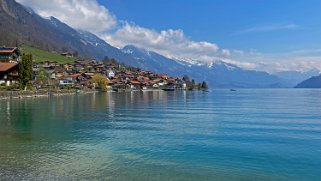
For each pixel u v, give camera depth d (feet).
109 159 99.71
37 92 422.82
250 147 118.01
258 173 88.58
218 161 98.99
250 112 251.39
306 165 95.81
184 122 185.37
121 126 165.78
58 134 140.36
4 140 126.11
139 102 362.53
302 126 171.73
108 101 368.89
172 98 474.08
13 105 280.51
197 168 91.97
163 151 110.83
